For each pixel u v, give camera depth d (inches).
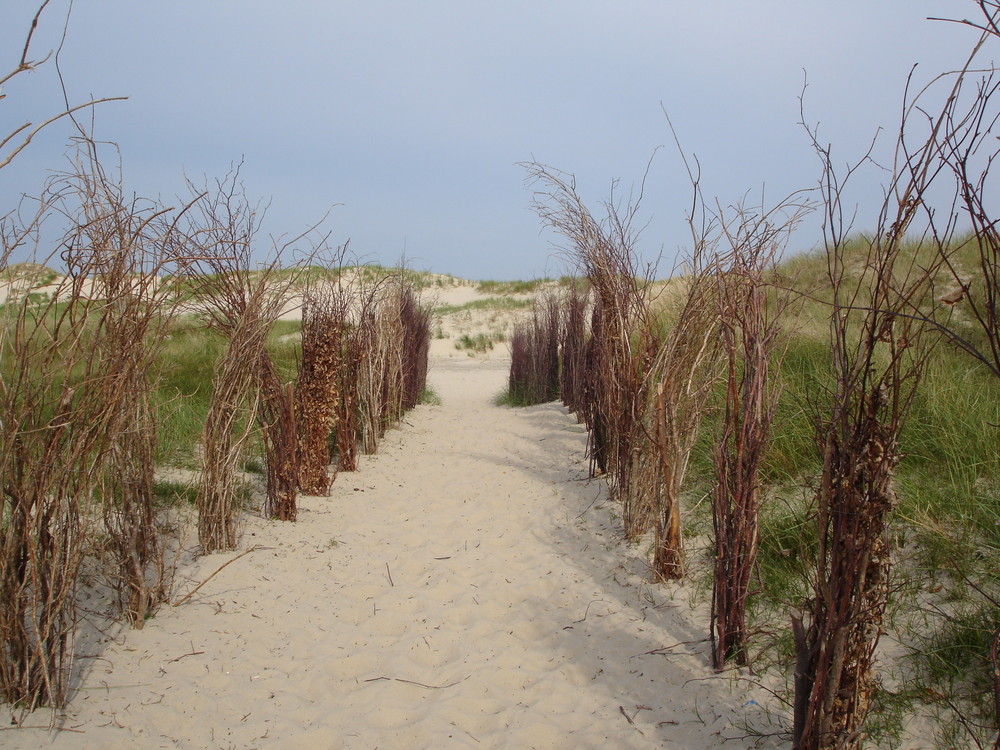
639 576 166.1
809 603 93.1
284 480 207.0
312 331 239.3
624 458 198.2
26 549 111.0
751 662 123.7
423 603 159.3
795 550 150.4
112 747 104.0
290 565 176.4
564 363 431.2
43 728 106.2
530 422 392.8
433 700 121.1
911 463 178.4
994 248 75.7
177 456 235.9
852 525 84.8
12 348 112.1
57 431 112.0
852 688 88.9
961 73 73.7
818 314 304.8
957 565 132.7
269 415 209.3
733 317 133.3
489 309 1072.2
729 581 123.6
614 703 118.0
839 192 85.4
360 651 137.3
